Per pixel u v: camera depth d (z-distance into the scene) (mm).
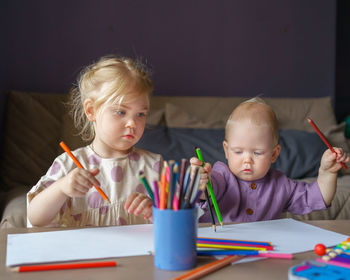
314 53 2836
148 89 1006
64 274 575
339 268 589
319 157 2139
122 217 1069
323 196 1104
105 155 1104
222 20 2666
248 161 1051
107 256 643
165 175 605
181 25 2600
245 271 596
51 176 1026
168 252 591
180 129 2154
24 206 1500
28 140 2068
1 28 2273
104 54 2463
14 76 2314
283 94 2799
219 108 2426
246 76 2729
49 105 2164
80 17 2412
